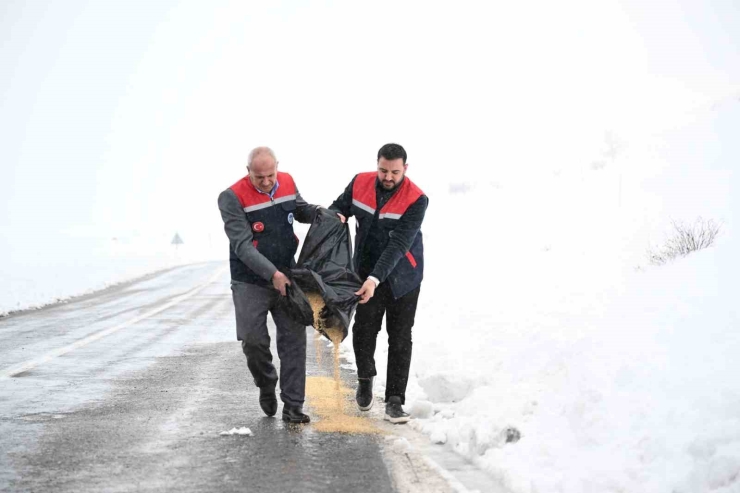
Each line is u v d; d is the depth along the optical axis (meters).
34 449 4.99
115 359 9.05
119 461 4.73
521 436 5.09
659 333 6.02
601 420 4.93
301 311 5.69
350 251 6.03
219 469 4.59
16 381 7.54
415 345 9.11
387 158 5.82
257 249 5.84
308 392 7.05
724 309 5.96
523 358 6.99
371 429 5.68
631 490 4.02
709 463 3.86
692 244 8.92
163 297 18.83
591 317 7.39
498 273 12.95
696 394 4.72
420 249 6.27
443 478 4.47
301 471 4.57
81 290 20.72
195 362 8.81
